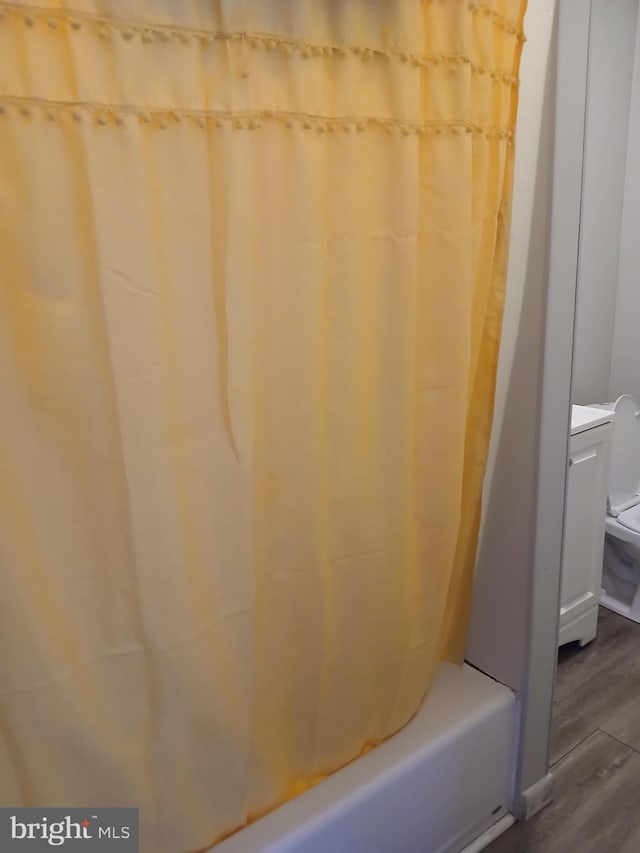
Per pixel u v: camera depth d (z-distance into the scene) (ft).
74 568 3.17
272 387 3.63
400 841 4.69
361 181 3.62
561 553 5.16
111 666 3.36
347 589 4.25
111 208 2.82
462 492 4.94
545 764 5.61
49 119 2.66
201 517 3.48
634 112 8.45
